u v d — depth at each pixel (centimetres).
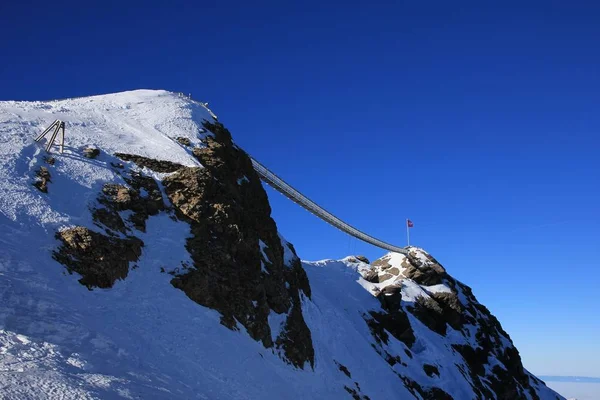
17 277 1620
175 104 4259
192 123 3966
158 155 3231
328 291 5978
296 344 3105
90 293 1911
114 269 2108
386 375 4350
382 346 5353
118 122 3603
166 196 2911
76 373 1248
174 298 2267
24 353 1248
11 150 2483
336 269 7319
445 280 8131
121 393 1237
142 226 2566
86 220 2270
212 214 2950
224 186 3319
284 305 3312
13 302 1470
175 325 2077
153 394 1352
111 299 1970
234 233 2958
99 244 2139
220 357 2098
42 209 2144
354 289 6681
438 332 6931
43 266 1809
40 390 1065
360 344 4547
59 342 1398
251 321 2686
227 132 4356
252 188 3866
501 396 6825
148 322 1972
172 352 1877
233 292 2653
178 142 3581
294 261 4347
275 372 2555
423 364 5688
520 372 8062
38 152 2603
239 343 2383
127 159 3027
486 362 7194
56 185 2391
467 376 6147
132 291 2117
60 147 2788
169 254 2511
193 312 2275
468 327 7588
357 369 3991
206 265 2616
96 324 1658
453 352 6562
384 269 7844
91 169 2706
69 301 1700
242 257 2970
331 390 3133
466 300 8212
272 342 2875
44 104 3544
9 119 2928
